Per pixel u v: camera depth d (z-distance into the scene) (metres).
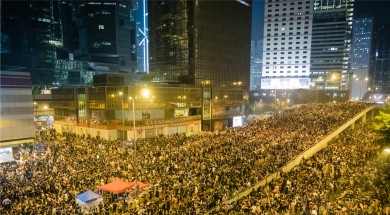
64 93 68.25
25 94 48.72
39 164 35.56
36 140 54.31
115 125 58.06
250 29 112.06
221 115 81.56
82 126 63.94
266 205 23.23
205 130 75.56
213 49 93.19
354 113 60.75
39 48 199.00
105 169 33.06
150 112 59.66
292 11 146.62
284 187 27.22
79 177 30.27
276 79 150.50
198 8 86.25
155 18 97.38
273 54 152.12
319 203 23.19
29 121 49.31
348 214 21.45
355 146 39.59
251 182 28.88
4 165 37.31
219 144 44.06
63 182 28.75
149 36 100.56
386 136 33.06
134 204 25.36
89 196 24.44
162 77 97.19
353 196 24.45
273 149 38.91
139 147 44.47
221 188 26.84
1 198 25.48
